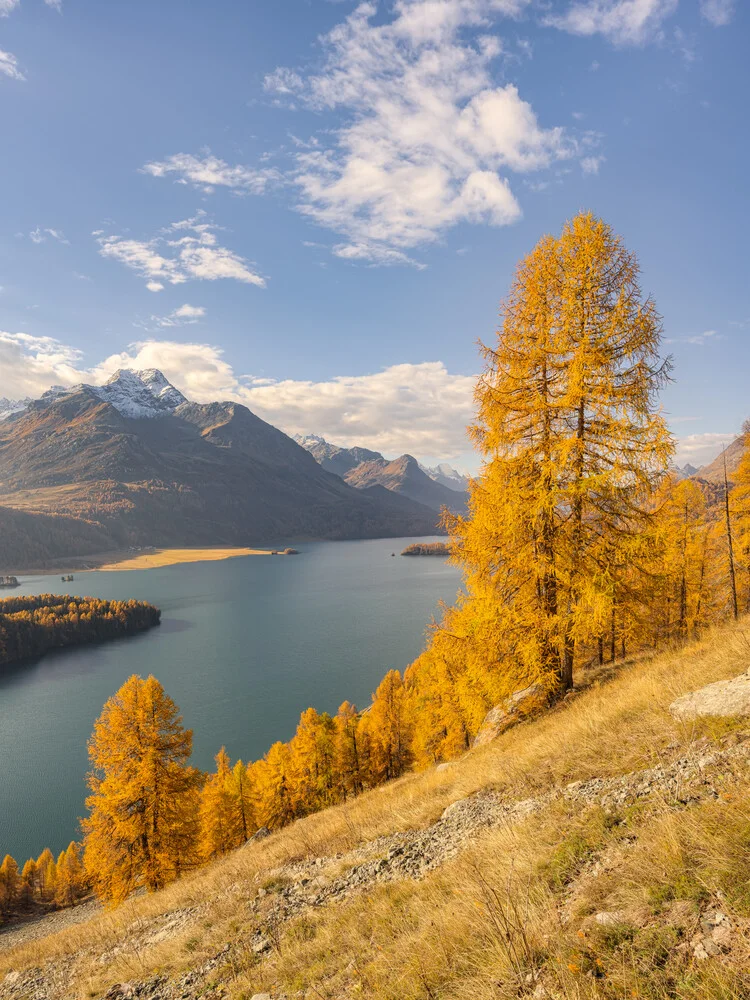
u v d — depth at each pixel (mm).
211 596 193625
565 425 11984
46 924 31484
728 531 22297
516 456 12312
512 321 12359
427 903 5031
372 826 9266
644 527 11469
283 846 10766
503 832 5754
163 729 22062
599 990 2637
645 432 10805
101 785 21484
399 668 94562
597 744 7141
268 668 99375
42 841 50656
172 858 21094
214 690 88062
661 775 5309
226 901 8383
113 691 95562
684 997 2377
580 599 11609
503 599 12812
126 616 143875
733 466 23516
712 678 7547
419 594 174500
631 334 11008
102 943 9648
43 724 79812
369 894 6238
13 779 62281
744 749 4945
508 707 13336
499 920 3596
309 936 5867
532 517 12047
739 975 2359
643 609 12312
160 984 6254
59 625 131500
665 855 3516
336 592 188625
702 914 2883
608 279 11398
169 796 21438
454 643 13461
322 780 32969
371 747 37875
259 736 69188
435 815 8281
